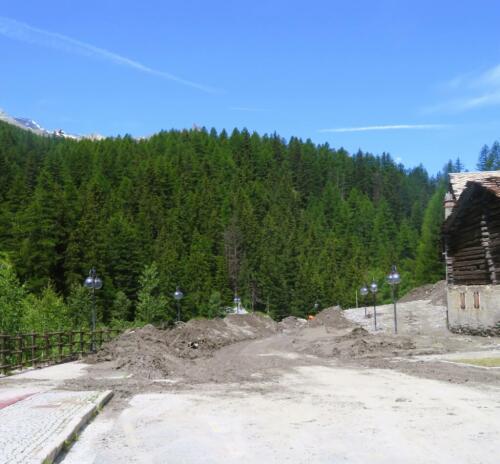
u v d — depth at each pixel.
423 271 99.75
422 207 190.25
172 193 168.00
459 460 7.59
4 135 176.00
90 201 111.19
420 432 9.36
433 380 16.59
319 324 50.94
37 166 146.50
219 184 185.62
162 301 78.75
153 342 26.94
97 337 31.59
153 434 9.54
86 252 81.94
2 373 18.36
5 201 115.44
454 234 36.06
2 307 38.78
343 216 174.88
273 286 113.00
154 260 102.12
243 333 50.03
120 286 86.00
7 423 9.65
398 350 26.55
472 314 33.50
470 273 34.03
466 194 32.81
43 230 80.44
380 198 194.62
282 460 7.72
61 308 47.88
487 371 18.28
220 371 20.27
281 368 21.34
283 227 154.25
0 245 82.94
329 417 10.85
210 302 95.56
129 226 103.75
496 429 9.55
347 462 7.56
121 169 172.75
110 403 12.86
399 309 53.81
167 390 15.08
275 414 11.27
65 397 12.62
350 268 127.00
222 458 7.89
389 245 148.75
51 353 24.38
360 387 15.43
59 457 8.10
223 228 145.38
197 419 10.82
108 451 8.45
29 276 77.94
